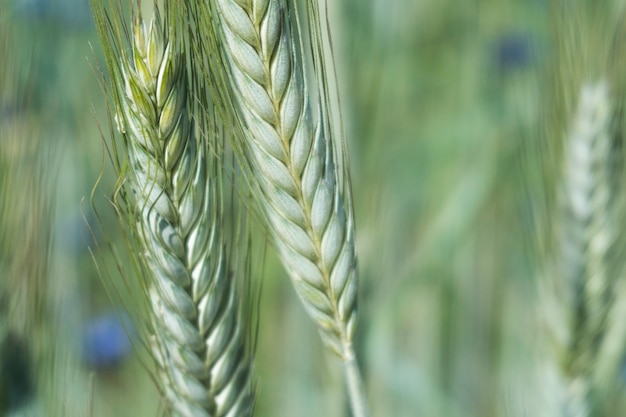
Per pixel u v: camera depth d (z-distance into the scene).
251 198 0.31
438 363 0.50
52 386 0.36
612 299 0.41
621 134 0.41
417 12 0.57
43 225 0.37
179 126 0.29
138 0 0.29
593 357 0.41
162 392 0.31
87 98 0.48
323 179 0.30
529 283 0.45
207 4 0.29
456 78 0.59
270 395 0.47
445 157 0.56
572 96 0.41
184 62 0.29
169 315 0.30
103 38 0.29
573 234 0.41
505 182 0.53
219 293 0.31
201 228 0.30
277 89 0.29
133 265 0.30
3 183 0.37
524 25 0.61
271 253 0.49
